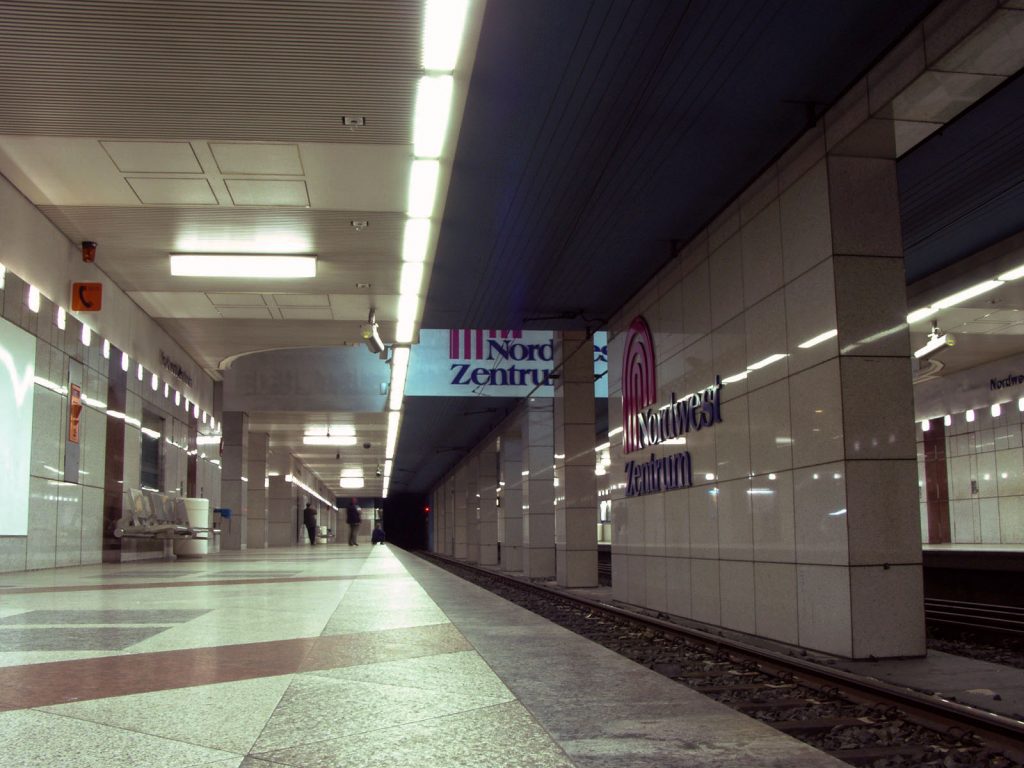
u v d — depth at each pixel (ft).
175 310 69.21
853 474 26.37
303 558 79.20
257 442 130.41
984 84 23.39
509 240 41.45
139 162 40.96
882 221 27.78
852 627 25.88
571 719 11.64
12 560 45.65
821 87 26.81
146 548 71.41
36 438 48.06
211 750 9.78
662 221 38.19
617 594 52.03
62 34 29.40
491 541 138.21
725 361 35.81
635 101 27.96
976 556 47.32
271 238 51.57
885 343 27.17
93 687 13.66
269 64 31.55
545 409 90.94
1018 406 85.40
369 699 12.75
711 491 37.19
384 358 77.92
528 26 23.94
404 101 34.45
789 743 10.39
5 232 43.21
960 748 15.14
